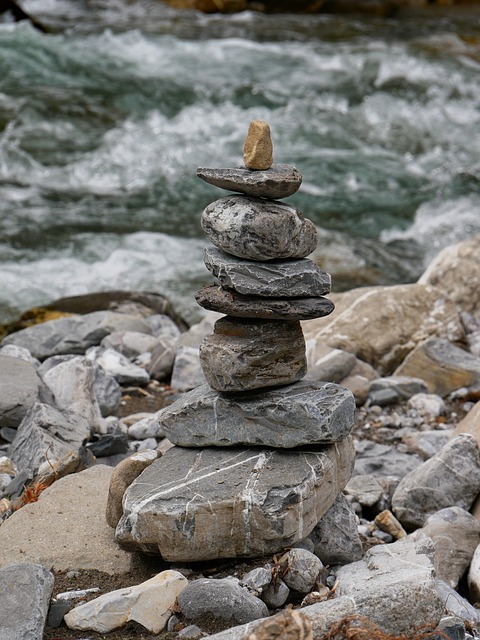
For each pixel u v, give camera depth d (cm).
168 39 2142
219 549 490
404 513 629
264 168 499
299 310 504
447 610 503
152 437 735
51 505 559
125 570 511
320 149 1634
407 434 761
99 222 1335
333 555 533
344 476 545
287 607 453
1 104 1681
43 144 1570
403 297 912
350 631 433
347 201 1448
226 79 1903
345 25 2455
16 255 1223
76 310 1024
